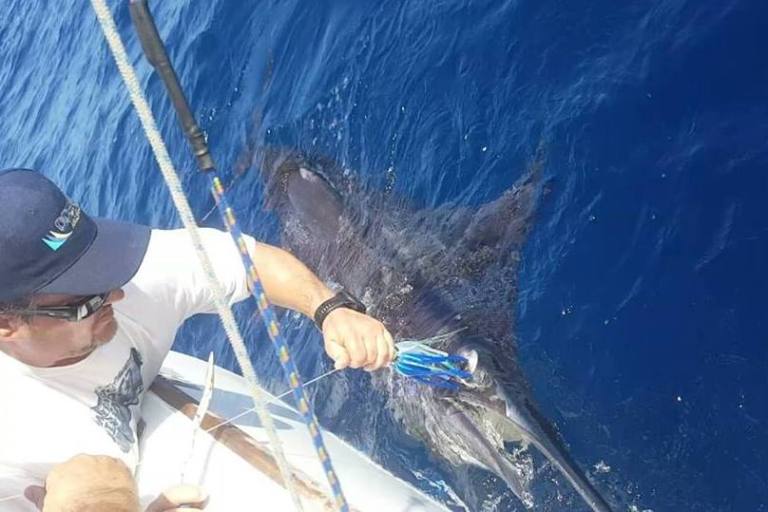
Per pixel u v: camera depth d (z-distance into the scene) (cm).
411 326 291
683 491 224
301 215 354
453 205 317
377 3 387
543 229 286
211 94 437
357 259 326
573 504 237
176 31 482
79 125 516
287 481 142
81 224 153
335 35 394
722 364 235
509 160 309
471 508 250
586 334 259
